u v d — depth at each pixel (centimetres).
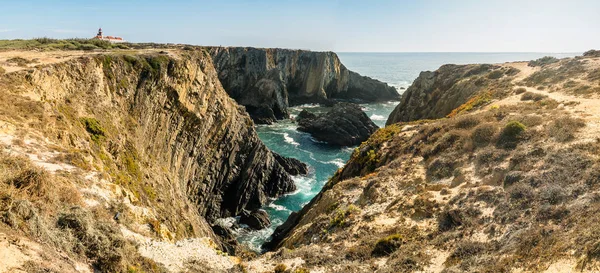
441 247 1574
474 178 2142
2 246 805
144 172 2805
